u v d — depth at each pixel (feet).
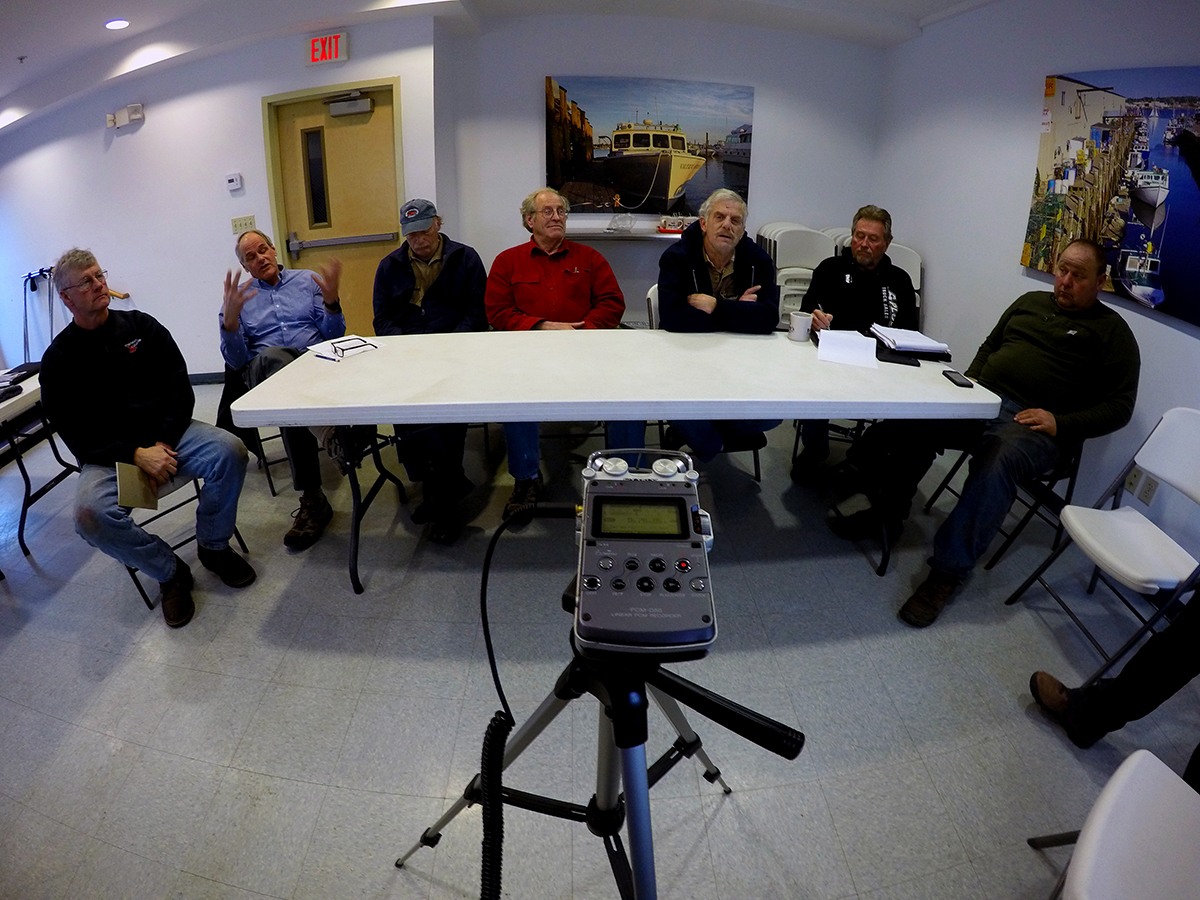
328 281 8.61
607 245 13.66
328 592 6.91
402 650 6.11
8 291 17.52
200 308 14.33
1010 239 9.79
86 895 4.14
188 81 12.70
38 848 4.41
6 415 7.02
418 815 4.61
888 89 13.08
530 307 9.22
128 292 14.67
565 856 4.33
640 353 6.99
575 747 5.10
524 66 12.46
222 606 6.70
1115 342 6.88
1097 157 7.97
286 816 4.61
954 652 6.13
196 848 4.40
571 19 12.21
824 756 5.07
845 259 8.54
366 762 5.00
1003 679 5.82
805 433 9.02
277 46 12.00
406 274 8.87
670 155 13.04
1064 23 8.60
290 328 9.05
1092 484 8.23
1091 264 6.89
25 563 7.54
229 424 8.51
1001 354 7.84
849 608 6.70
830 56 12.99
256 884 4.19
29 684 5.75
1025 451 6.47
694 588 2.07
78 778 4.89
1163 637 4.56
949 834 4.50
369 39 11.46
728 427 8.02
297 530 7.71
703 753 4.41
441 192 12.10
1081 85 8.21
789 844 4.42
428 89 11.44
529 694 5.62
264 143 12.62
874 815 4.63
